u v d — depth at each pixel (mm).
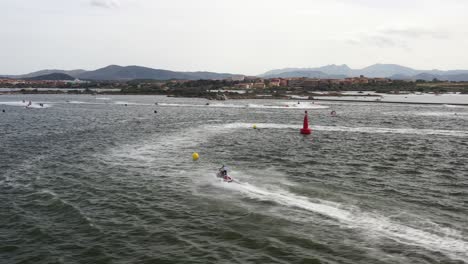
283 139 44875
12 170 28672
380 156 34781
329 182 25016
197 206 20359
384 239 16078
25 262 14789
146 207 20406
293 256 14789
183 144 40562
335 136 48125
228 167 29297
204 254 15125
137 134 48594
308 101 146000
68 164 30703
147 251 15492
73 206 20672
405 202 21078
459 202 21297
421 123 66625
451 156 35375
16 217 19172
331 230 17016
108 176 26812
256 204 20453
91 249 15734
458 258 14352
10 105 110625
